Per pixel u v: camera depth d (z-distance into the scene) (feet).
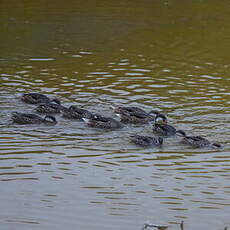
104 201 55.98
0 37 119.55
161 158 67.10
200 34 122.31
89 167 64.08
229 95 89.15
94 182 60.23
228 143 71.82
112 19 132.46
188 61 106.22
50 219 52.37
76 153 68.08
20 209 54.08
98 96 89.20
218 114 81.51
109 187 59.11
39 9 140.05
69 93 90.38
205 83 94.84
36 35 121.39
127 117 80.38
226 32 123.34
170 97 88.58
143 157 67.31
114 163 65.36
